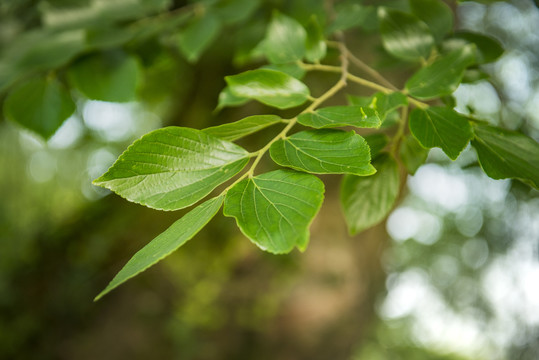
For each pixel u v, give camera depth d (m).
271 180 0.25
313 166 0.25
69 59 0.47
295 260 1.06
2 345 1.05
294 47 0.37
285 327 1.08
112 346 1.06
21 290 1.11
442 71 0.32
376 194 0.38
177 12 0.60
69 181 2.00
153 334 1.06
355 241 1.14
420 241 2.29
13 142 1.78
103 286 1.11
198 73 1.17
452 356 2.90
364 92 0.86
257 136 0.95
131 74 0.47
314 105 0.30
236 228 1.06
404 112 0.36
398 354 3.01
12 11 0.63
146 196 0.26
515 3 0.84
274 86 0.31
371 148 0.36
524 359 1.09
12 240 1.18
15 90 0.48
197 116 1.18
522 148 0.31
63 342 1.08
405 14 0.38
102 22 0.53
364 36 0.72
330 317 1.10
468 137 0.29
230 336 1.07
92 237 1.16
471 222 1.40
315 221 1.07
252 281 1.07
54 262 1.15
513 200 0.98
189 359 1.05
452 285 1.72
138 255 0.24
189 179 0.26
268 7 0.58
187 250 1.08
